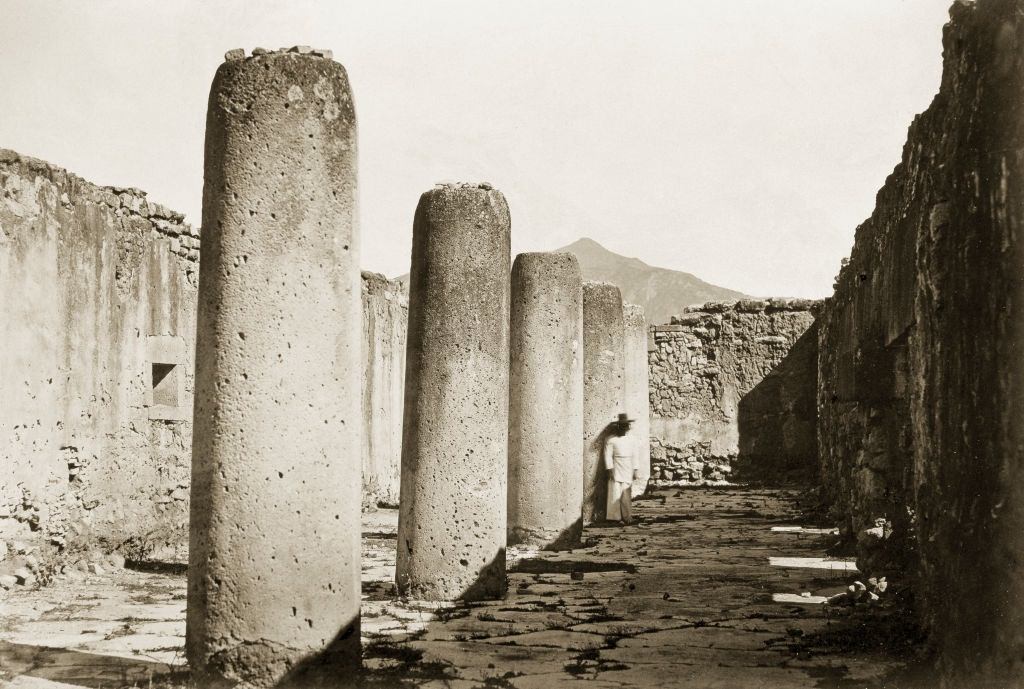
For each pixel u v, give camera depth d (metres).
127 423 14.60
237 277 7.68
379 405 22.39
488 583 11.77
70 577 12.73
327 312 7.79
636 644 9.49
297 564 7.61
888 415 12.30
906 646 9.04
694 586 12.67
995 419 6.15
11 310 12.00
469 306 11.85
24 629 9.80
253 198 7.71
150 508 15.14
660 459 31.11
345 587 7.80
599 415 20.28
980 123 6.46
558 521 16.17
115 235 14.40
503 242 12.09
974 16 6.68
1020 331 5.88
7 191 12.02
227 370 7.63
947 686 6.86
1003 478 6.03
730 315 31.14
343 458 7.83
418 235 12.06
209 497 7.61
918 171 11.11
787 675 8.31
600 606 11.34
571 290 16.38
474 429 11.80
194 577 7.66
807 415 30.50
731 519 21.02
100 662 8.42
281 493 7.60
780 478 30.45
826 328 24.55
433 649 9.26
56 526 12.77
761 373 30.84
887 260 12.72
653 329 31.50
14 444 11.98
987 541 6.21
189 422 16.36
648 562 14.77
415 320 12.00
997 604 6.06
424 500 11.77
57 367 12.91
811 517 20.81
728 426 30.91
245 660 7.52
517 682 8.09
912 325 11.05
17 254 12.12
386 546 16.16
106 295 14.12
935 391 7.40
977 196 6.49
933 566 7.73
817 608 11.11
